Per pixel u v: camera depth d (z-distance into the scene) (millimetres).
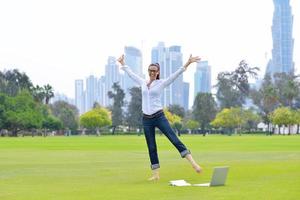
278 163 22266
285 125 181125
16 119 163625
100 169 20359
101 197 11086
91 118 194875
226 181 14234
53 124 188750
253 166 20141
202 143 68000
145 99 15328
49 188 13109
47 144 68062
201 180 15078
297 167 19453
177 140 14953
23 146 59531
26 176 17078
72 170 19859
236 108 192500
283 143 65438
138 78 15734
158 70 15453
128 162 26047
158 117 15148
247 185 13125
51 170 19969
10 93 199500
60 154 37625
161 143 68562
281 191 11734
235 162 24016
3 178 16328
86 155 35781
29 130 188500
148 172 18328
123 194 11578
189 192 11812
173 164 23156
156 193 11711
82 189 12750
